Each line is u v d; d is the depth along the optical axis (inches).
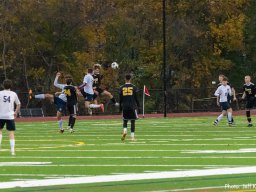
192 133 2723.9
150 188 1246.3
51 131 3026.6
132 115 2397.9
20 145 2269.9
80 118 4372.5
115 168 1556.3
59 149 2087.8
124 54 5723.4
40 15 5418.3
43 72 5521.7
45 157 1840.6
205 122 3646.7
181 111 5142.7
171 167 1553.9
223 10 5944.9
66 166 1612.9
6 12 5378.9
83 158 1795.0
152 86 5757.9
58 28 5502.0
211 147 2063.2
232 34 5925.2
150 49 5812.0
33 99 4884.4
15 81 5511.8
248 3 6131.9
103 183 1312.7
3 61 5359.3
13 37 5442.9
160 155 1833.2
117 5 5861.2
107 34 5664.4
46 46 5502.0
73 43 5585.6
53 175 1453.0
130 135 2650.1
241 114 4842.5
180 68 5851.4
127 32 5693.9
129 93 2390.5
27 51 5492.1
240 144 2161.7
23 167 1606.8
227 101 3262.8
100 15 5585.6
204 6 5905.5
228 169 1491.1
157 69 5733.3
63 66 5526.6
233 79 6082.7
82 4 5506.9
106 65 5644.7
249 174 1411.2
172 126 3253.0
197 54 5920.3
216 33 5920.3
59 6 5442.9
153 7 5777.6
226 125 3316.9
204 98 5196.9
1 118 1927.9
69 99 2908.5
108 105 4982.8
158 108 5093.5
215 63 5964.6
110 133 2807.6
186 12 5900.6
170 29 5762.8
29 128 3299.7
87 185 1289.4
